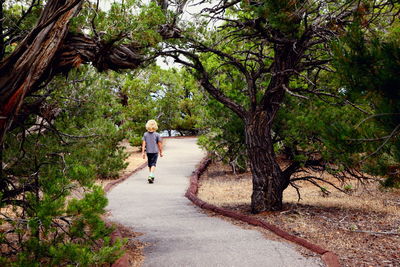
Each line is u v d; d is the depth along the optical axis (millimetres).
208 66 11711
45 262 4039
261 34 7727
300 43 7789
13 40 5039
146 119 27812
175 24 6891
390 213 8289
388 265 4672
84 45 4547
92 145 6250
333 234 6312
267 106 8383
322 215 7965
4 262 3588
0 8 4957
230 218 7891
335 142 4031
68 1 4012
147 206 9438
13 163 4961
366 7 4305
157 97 33094
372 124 3889
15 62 3879
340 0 6320
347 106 6934
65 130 5867
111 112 11844
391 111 3361
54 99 5684
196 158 22281
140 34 4926
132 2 4750
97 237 4070
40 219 3736
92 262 3791
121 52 4984
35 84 4145
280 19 6062
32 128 5922
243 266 4672
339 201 10367
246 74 8828
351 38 3738
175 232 6621
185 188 12875
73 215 3928
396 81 3322
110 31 4629
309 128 7355
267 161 8336
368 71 3523
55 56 4191
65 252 3676
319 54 8914
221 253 5242
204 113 17656
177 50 7934
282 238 6086
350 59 3604
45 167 4980
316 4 6289
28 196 4254
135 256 5164
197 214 8406
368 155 3812
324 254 5023
